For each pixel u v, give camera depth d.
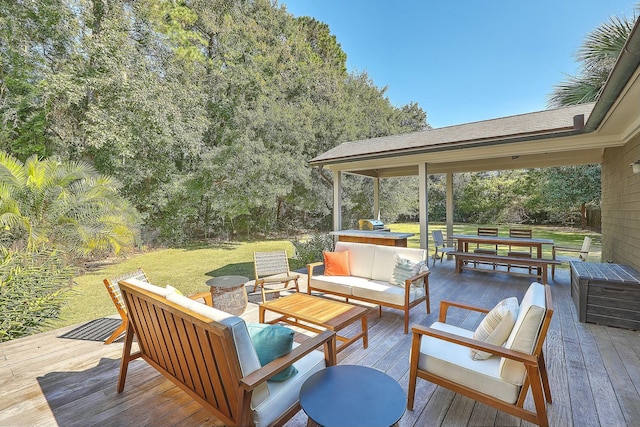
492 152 5.36
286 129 12.03
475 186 16.89
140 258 9.09
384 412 1.47
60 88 7.79
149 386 2.40
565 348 2.96
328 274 4.41
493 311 2.10
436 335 1.99
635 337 3.19
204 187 11.51
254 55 13.09
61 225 6.24
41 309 3.62
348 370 1.85
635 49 2.16
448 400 2.20
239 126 11.75
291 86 13.75
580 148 4.71
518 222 15.83
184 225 12.16
